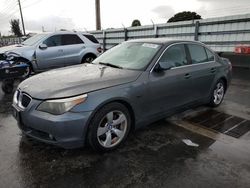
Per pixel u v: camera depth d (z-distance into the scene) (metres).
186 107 4.53
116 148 3.40
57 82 3.27
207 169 2.98
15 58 7.55
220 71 5.22
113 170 2.91
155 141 3.68
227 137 3.90
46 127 2.90
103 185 2.63
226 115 4.93
